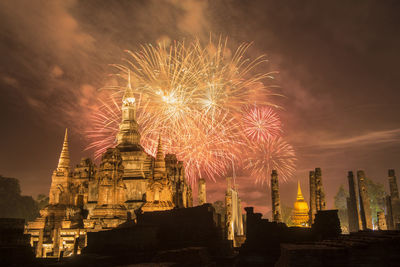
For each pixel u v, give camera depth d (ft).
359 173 237.04
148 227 102.78
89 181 190.80
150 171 186.70
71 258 95.04
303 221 292.40
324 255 53.16
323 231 108.78
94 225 138.31
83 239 129.80
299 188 312.71
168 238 114.11
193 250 91.04
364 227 228.63
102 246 102.83
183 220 114.93
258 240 114.11
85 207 181.16
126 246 100.12
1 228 83.25
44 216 171.01
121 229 102.06
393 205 232.73
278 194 191.62
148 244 101.50
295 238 112.37
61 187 180.34
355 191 267.18
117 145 204.23
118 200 149.18
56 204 175.22
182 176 191.42
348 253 53.06
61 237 141.49
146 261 95.40
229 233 193.06
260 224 115.65
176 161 194.49
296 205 302.66
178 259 88.28
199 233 111.75
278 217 187.52
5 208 321.11
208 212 112.68
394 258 52.70
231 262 105.50
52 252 142.82
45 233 160.56
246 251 113.29
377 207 338.75
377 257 52.75
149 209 144.36
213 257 106.22
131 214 168.45
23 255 80.79
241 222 232.32
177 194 186.39
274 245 112.37
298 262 53.26
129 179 184.44
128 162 191.11
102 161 151.94
